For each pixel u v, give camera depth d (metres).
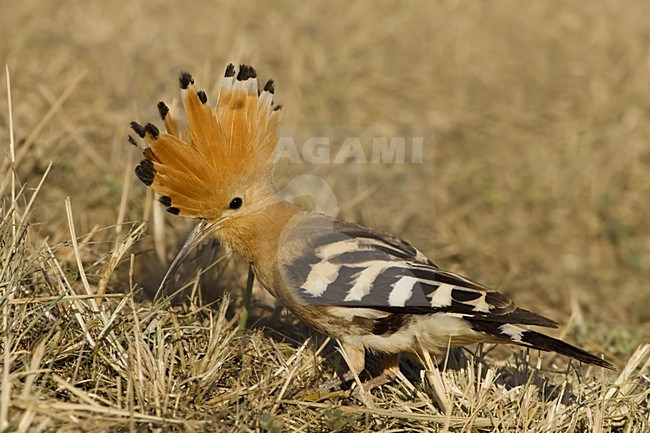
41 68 14.62
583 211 14.43
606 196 14.60
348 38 17.95
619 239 13.84
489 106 16.81
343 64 16.91
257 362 8.37
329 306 8.35
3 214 8.86
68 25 16.56
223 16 18.02
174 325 8.30
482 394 8.02
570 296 12.45
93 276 8.78
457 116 16.30
